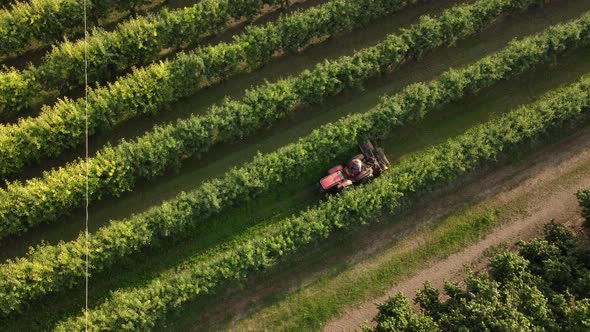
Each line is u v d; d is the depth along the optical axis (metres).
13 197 33.59
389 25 41.59
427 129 38.75
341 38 41.09
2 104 36.56
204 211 34.78
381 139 38.06
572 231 36.28
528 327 29.72
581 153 38.41
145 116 38.28
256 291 34.84
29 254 34.06
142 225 33.69
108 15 40.56
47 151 35.72
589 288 31.20
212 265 33.62
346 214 34.53
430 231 36.56
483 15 39.78
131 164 35.09
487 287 31.11
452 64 40.59
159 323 33.31
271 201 36.75
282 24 38.53
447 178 36.50
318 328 34.25
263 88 37.34
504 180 37.75
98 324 31.91
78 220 35.91
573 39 38.97
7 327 33.62
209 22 39.12
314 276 35.31
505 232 36.59
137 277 34.91
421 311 33.28
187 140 35.72
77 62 36.69
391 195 34.94
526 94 39.84
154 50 38.31
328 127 36.44
